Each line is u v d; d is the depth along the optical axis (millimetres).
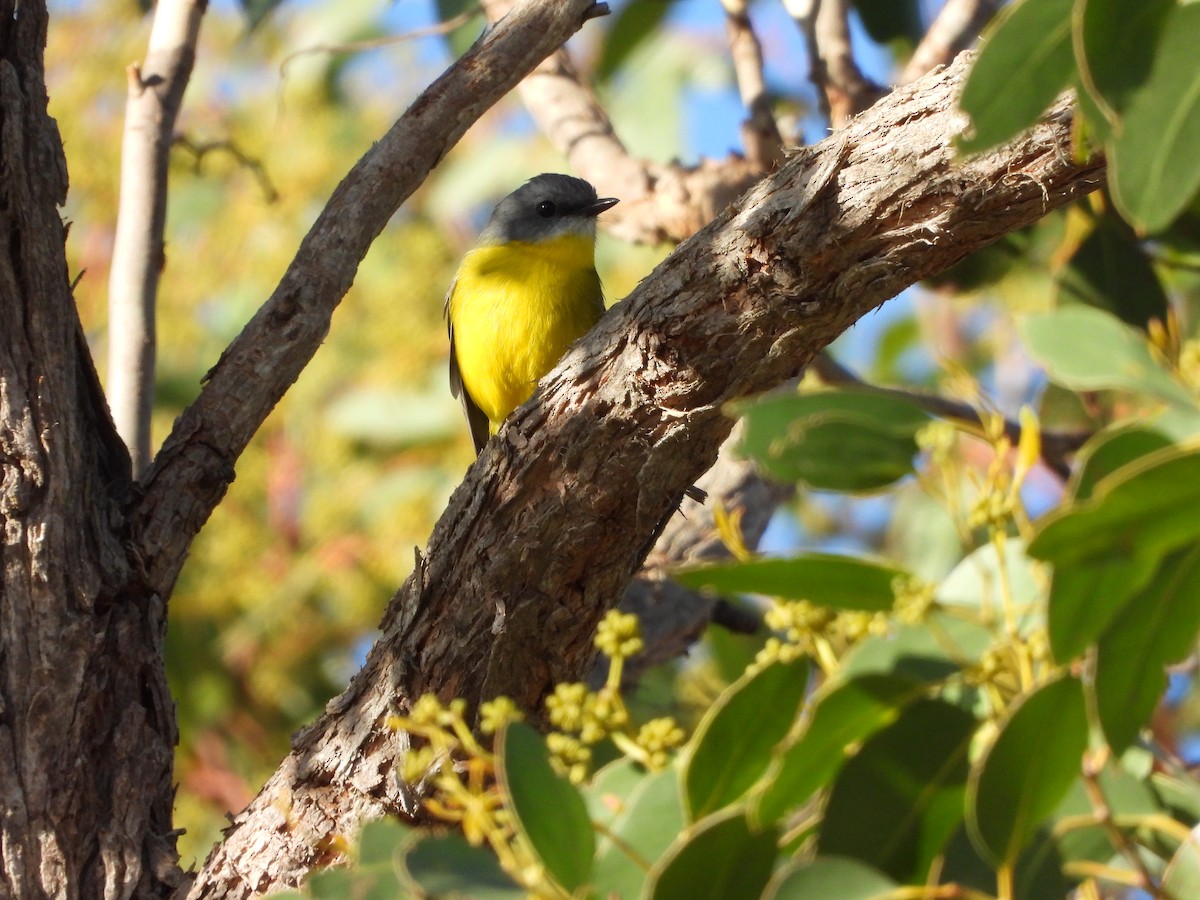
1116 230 8953
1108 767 4445
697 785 4477
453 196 16578
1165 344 4320
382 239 16031
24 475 6832
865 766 4340
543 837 4242
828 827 4344
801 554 4152
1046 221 9906
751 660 11945
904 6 11906
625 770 4961
